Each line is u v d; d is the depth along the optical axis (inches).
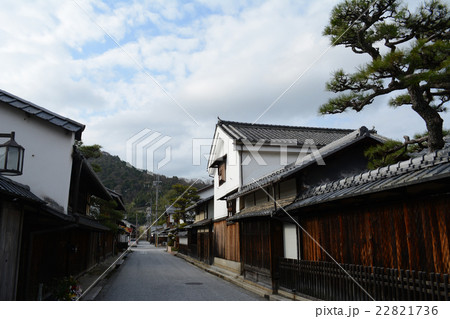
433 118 328.8
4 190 231.8
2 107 430.0
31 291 339.9
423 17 314.7
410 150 387.2
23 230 328.2
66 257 503.5
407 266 254.5
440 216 230.1
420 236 244.8
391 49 345.4
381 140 459.2
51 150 434.6
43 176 425.4
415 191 247.3
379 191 248.5
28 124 433.4
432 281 213.8
